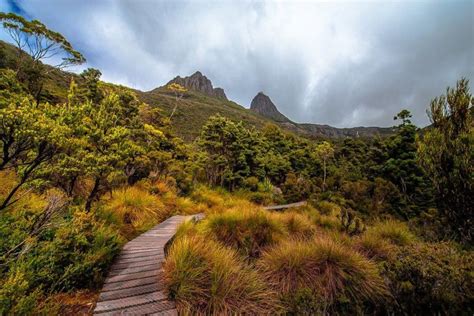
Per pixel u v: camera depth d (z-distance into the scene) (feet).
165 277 11.88
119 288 11.19
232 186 59.31
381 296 13.53
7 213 11.53
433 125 22.66
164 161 38.96
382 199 51.13
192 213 35.65
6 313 7.31
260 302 11.83
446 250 14.37
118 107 19.56
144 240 18.98
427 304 11.75
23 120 7.80
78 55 67.87
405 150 58.54
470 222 19.69
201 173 59.31
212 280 11.55
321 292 13.65
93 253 12.46
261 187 61.00
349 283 14.24
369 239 20.62
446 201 21.08
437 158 21.52
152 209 26.94
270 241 21.47
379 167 63.62
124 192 26.61
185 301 10.28
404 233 23.13
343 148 102.83
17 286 7.70
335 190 64.90
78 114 11.42
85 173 16.25
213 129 57.67
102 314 9.13
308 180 70.23
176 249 13.20
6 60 60.49
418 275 12.38
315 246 16.44
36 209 12.46
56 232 11.64
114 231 17.13
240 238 21.13
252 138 67.00
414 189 54.54
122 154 17.72
